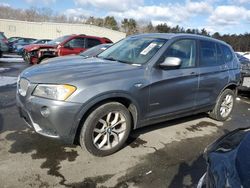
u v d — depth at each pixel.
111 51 4.91
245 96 8.86
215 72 5.11
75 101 3.28
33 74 3.62
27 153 3.65
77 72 3.60
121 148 4.00
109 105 3.59
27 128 4.46
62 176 3.19
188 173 3.48
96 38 12.41
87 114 3.47
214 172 1.92
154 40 4.57
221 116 5.63
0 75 9.23
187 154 4.00
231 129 5.31
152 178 3.30
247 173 1.71
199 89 4.82
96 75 3.57
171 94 4.30
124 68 3.89
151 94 4.00
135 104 3.84
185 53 4.62
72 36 11.91
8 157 3.51
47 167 3.35
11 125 4.55
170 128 5.00
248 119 6.15
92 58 4.72
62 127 3.31
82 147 3.59
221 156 2.04
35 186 2.97
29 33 37.44
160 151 4.03
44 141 4.02
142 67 4.00
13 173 3.17
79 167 3.41
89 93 3.35
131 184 3.15
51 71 3.65
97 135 3.61
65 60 4.56
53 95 3.30
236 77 5.66
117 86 3.57
